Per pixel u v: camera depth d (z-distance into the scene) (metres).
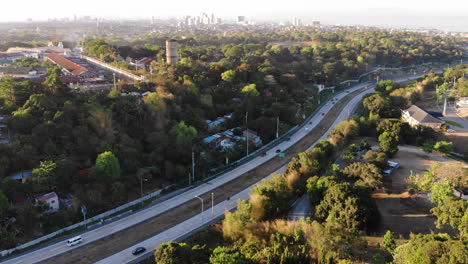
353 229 69.75
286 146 129.62
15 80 121.00
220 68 176.00
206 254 63.72
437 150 118.31
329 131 146.75
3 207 74.06
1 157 85.00
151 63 188.75
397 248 62.50
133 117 114.06
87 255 69.00
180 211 85.69
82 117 104.56
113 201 88.38
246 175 105.69
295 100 172.88
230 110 147.50
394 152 113.81
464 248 53.34
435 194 81.25
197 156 109.75
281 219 80.25
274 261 63.38
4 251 67.56
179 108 127.38
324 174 103.44
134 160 99.88
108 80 155.88
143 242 73.50
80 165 94.75
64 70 170.88
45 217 77.69
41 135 93.19
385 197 89.88
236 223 73.00
